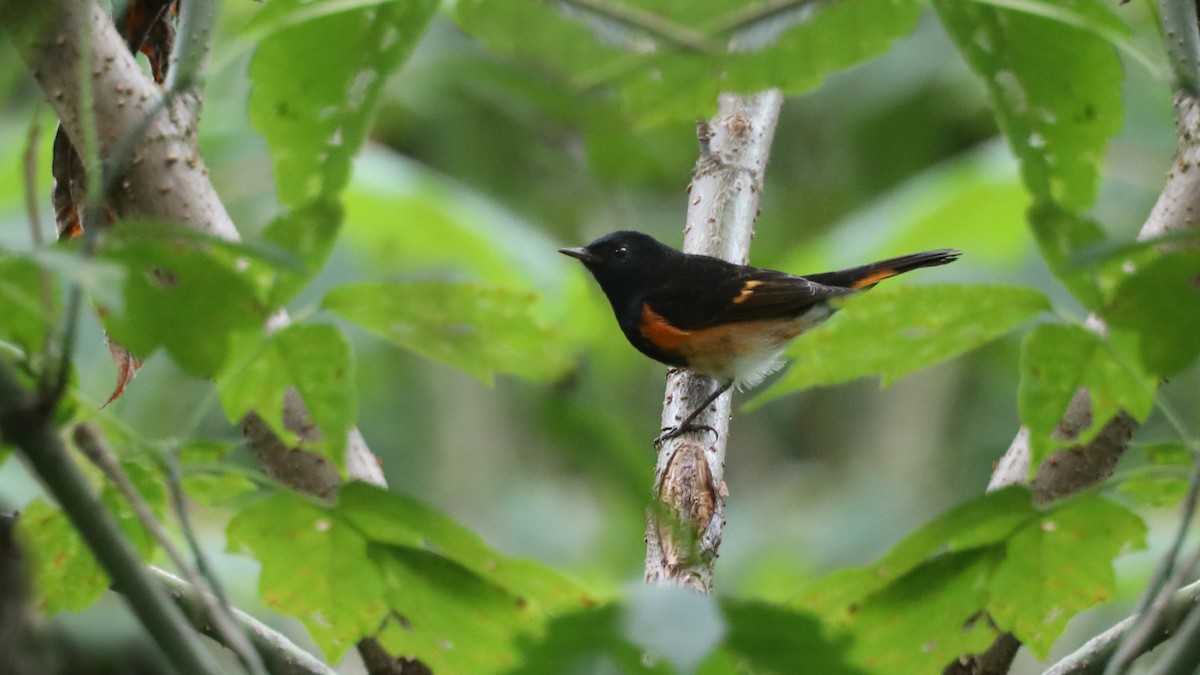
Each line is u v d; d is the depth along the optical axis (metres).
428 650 2.16
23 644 1.58
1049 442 2.18
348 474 2.24
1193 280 1.85
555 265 4.94
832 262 4.96
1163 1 2.00
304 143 2.12
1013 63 2.11
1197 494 1.71
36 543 2.05
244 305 1.78
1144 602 1.68
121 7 2.58
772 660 1.22
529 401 1.94
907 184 5.45
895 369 2.27
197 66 1.84
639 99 2.13
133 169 2.25
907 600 2.10
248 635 2.19
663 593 1.21
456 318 1.99
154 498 2.03
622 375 5.19
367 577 2.08
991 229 4.63
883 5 2.11
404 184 4.54
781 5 1.92
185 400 3.94
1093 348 2.05
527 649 1.24
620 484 1.43
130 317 1.77
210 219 2.30
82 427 1.63
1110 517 2.02
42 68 2.21
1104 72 2.06
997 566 2.10
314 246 1.94
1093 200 2.15
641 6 1.93
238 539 2.04
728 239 3.43
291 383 2.05
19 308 1.76
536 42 1.98
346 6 1.89
